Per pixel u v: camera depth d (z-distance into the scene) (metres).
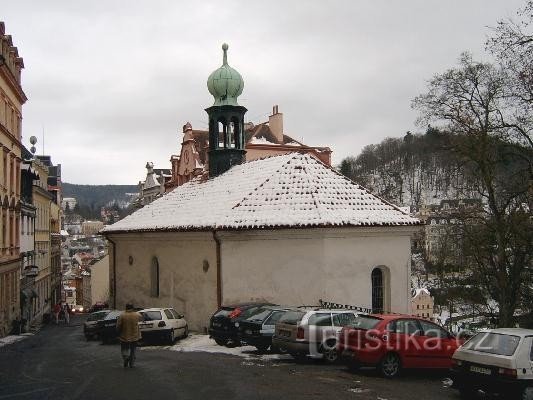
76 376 14.94
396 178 114.44
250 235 24.81
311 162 27.97
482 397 13.30
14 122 35.62
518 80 27.67
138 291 32.69
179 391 12.85
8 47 32.91
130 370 15.65
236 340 20.67
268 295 24.70
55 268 70.56
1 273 32.28
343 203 25.50
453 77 34.91
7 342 28.66
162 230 28.78
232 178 30.91
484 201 37.69
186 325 25.45
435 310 64.31
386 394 13.22
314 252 24.30
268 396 12.53
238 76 34.47
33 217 45.91
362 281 24.77
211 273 25.81
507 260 35.94
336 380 14.67
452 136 35.34
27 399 12.20
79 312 84.38
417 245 62.84
